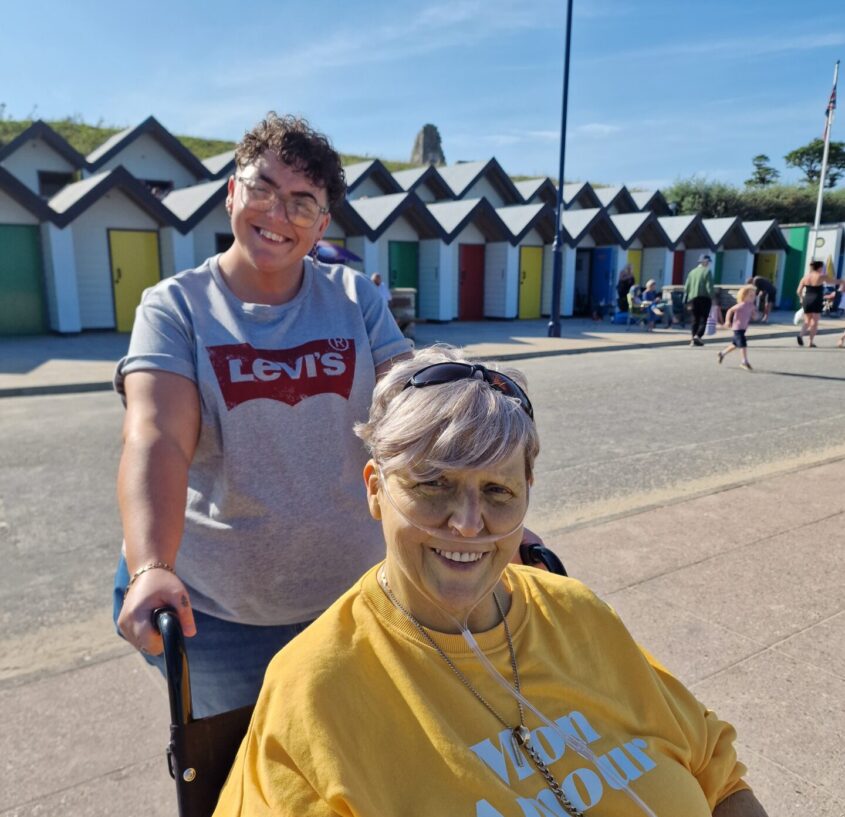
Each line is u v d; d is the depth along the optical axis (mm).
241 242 1891
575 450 7371
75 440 7770
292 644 1502
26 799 2523
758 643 3516
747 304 13242
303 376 1872
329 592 1939
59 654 3494
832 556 4500
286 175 1807
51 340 17562
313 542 1885
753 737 2863
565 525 5223
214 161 28922
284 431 1842
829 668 3309
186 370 1783
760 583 4137
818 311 17297
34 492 5969
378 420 1547
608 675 1684
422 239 22703
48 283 18594
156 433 1674
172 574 1454
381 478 1502
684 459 7016
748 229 30516
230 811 1364
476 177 29594
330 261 15078
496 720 1476
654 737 1646
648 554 4539
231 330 1854
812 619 3736
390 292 17078
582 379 12125
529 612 1646
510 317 24031
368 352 2008
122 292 19531
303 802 1288
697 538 4797
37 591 4207
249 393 1808
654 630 3631
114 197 19047
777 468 6703
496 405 1432
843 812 2498
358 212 22469
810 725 2930
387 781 1355
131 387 1753
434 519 1430
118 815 2459
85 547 4855
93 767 2682
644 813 1479
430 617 1512
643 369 13391
